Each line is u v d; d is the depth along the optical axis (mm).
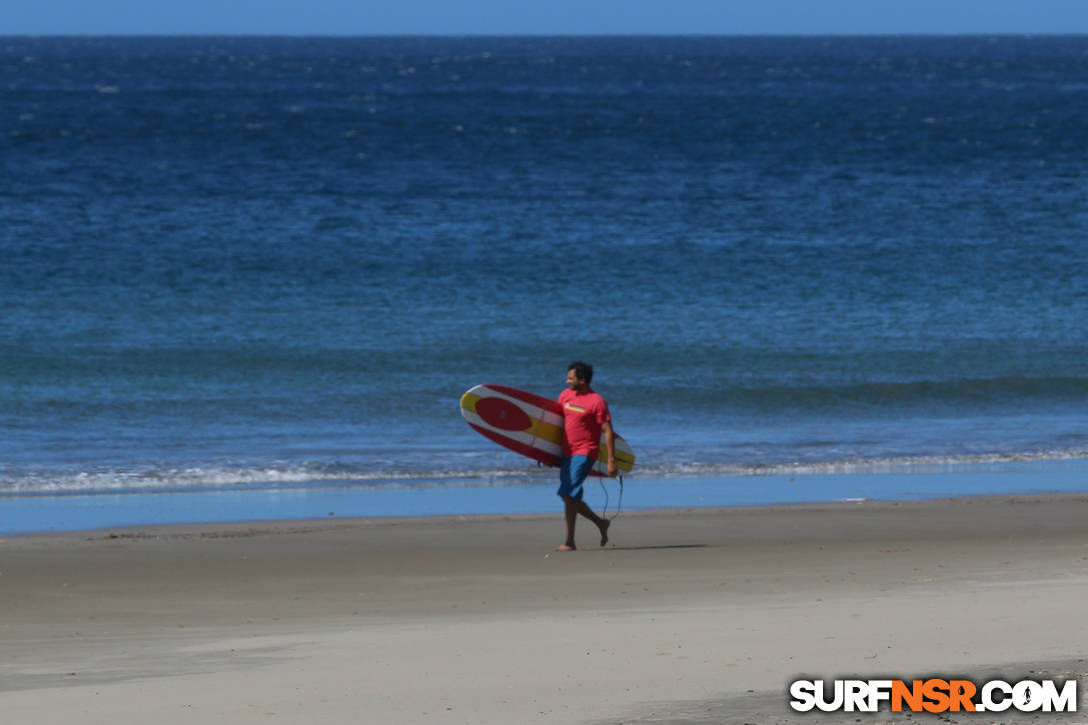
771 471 67500
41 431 72500
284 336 100438
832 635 32000
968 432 77812
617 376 90125
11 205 174000
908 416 82188
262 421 76312
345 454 69438
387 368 90750
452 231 159750
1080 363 96812
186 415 77188
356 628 35156
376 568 45156
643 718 24859
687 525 53719
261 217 168625
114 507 57438
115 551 47750
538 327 105750
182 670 29672
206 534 51250
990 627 32469
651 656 30016
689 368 92875
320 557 47000
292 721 24969
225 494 60719
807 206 191000
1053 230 169375
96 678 28922
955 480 65375
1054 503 58875
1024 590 38469
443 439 73375
